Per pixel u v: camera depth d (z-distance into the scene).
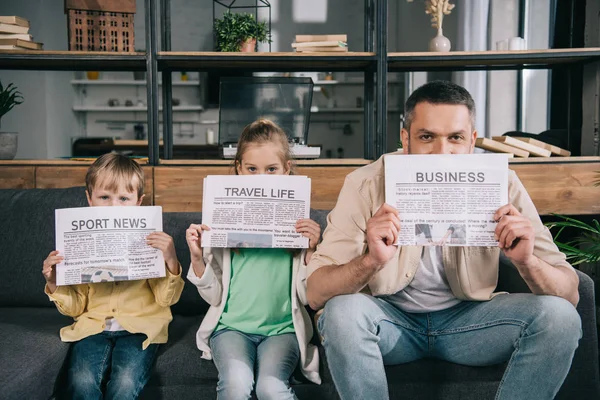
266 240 1.48
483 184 1.25
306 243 1.48
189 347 1.52
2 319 1.66
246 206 1.48
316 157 2.74
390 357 1.40
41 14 5.40
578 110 2.98
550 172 2.64
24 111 5.31
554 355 1.24
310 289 1.42
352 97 6.33
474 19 4.32
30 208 1.87
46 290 1.50
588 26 2.77
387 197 1.26
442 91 1.36
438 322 1.44
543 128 4.25
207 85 6.16
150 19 2.64
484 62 2.88
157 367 1.46
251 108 2.82
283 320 1.54
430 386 1.42
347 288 1.32
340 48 2.72
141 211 1.49
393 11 5.73
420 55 2.70
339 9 6.07
